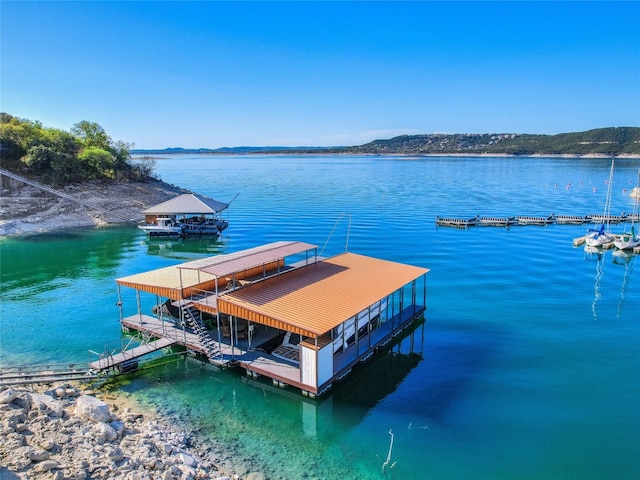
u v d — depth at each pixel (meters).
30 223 77.19
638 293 43.94
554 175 185.75
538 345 32.22
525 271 51.84
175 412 22.92
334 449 20.33
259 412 23.19
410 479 18.48
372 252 61.34
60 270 52.88
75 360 28.73
